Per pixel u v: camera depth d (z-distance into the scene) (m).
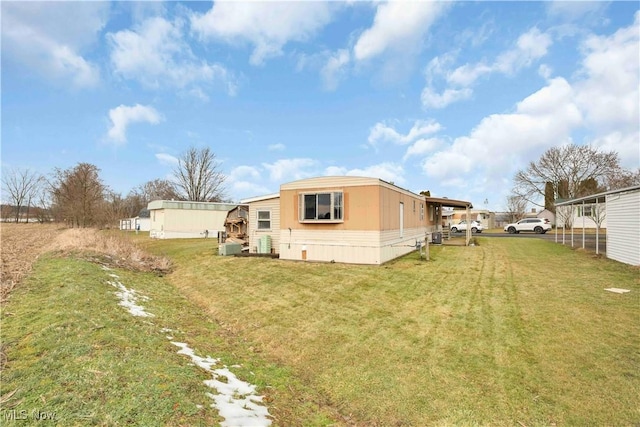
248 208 16.61
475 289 7.96
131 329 4.98
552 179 36.19
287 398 3.79
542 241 20.38
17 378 3.17
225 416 2.97
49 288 6.82
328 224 11.50
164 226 25.12
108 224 32.34
